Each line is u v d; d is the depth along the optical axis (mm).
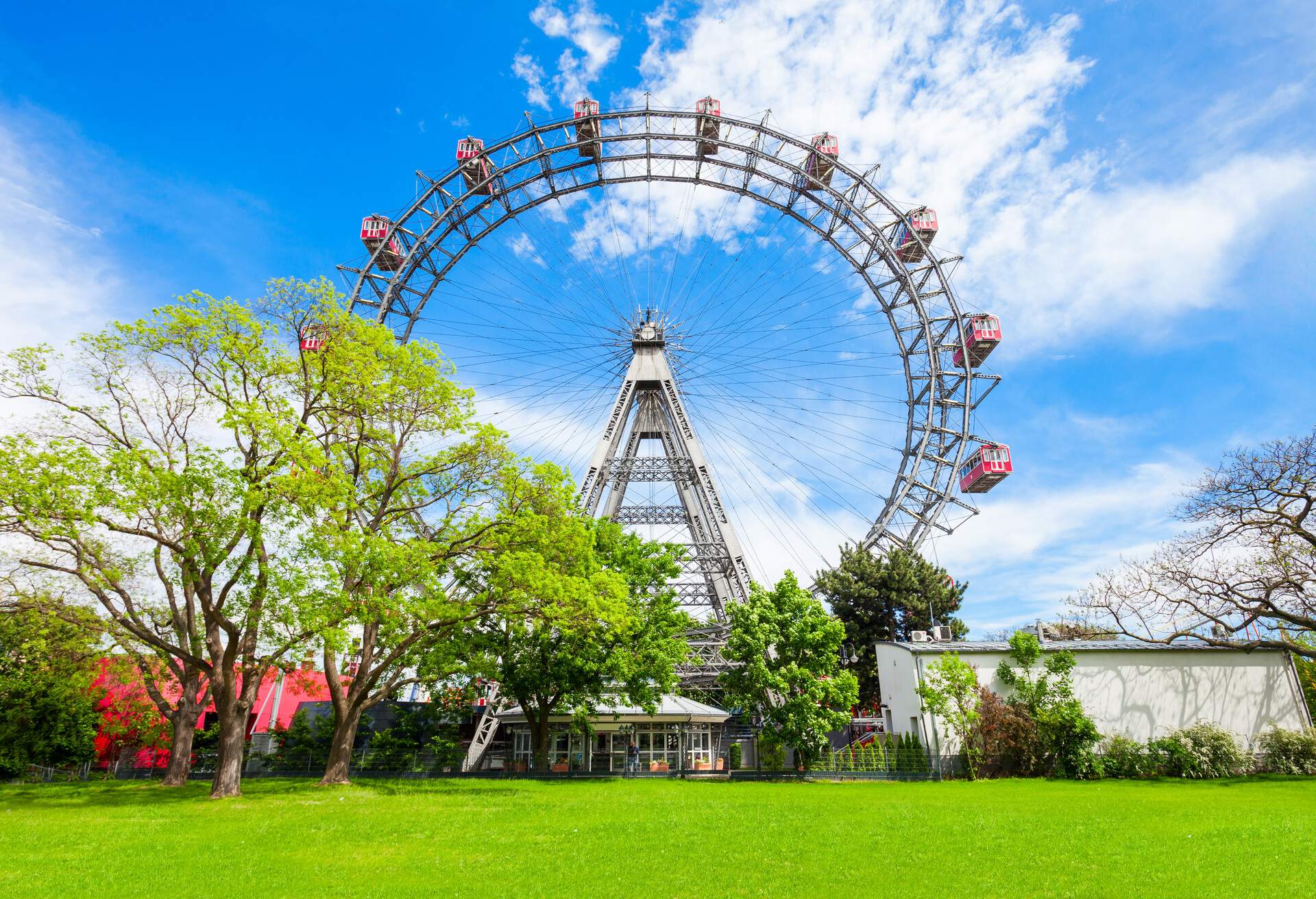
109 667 42750
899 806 28547
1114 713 46125
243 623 33438
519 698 48156
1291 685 47375
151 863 18188
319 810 27453
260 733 61781
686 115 70938
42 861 18297
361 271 68062
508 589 35562
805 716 45781
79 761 52344
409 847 20328
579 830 22922
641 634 47375
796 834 21812
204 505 30328
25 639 36812
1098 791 35219
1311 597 43531
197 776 49062
